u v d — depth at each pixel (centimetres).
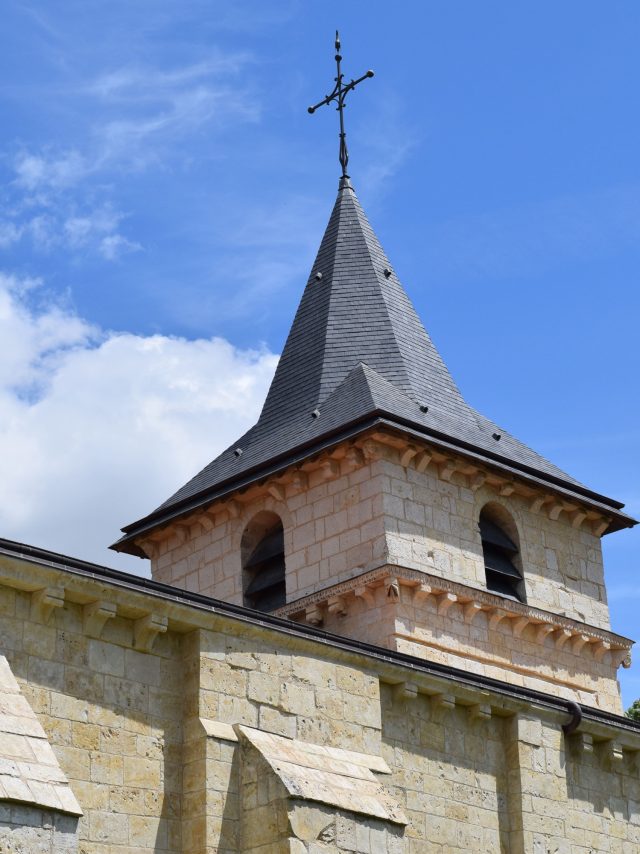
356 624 3959
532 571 4284
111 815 2595
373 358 4497
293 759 2788
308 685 2925
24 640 2570
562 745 3403
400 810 2848
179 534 4431
